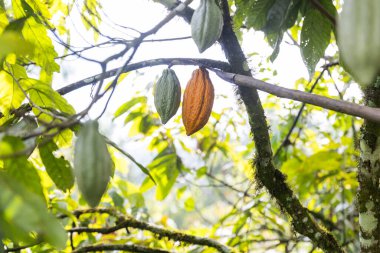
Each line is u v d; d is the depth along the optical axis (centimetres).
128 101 271
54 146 142
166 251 229
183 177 293
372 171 179
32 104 141
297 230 191
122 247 229
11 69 162
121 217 239
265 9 178
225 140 338
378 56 84
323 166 290
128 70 165
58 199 230
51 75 172
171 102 164
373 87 173
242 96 183
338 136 355
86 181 112
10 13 217
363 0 86
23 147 101
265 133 186
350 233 311
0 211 94
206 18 153
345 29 88
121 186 284
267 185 191
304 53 180
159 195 284
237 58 173
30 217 87
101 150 113
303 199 323
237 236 272
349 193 324
